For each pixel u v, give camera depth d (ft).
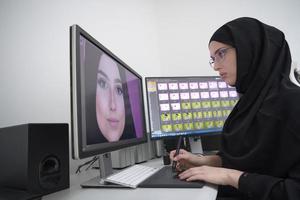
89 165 4.04
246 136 2.72
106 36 5.27
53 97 4.26
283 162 2.31
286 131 2.30
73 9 4.75
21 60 4.01
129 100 3.75
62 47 4.48
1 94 3.78
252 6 5.99
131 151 4.06
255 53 2.85
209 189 2.22
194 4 6.34
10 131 2.42
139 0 6.11
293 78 4.07
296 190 2.01
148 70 6.05
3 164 2.44
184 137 4.72
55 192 2.50
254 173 2.42
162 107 4.65
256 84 2.83
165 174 2.91
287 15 5.84
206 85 5.03
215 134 4.93
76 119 2.12
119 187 2.47
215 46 3.12
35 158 2.34
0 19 3.91
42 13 4.33
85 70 2.39
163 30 6.40
